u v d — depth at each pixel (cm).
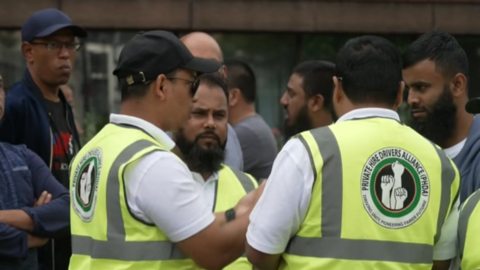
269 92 2061
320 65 1584
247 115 1579
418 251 860
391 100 886
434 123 1130
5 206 1148
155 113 888
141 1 1962
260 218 848
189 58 892
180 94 891
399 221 855
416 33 2088
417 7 2086
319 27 2048
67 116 1402
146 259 847
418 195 862
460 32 2103
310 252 849
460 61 1129
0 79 1183
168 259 854
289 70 2061
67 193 1188
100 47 1966
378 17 2073
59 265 1288
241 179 1085
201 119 1087
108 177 856
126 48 895
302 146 853
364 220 845
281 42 2056
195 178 1051
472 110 966
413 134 882
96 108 1972
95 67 1970
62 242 1291
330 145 855
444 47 1128
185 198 841
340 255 842
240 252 867
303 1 2039
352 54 888
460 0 2098
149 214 841
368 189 848
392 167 858
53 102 1373
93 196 876
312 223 848
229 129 1371
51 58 1350
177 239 842
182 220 837
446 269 910
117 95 1980
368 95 881
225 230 857
